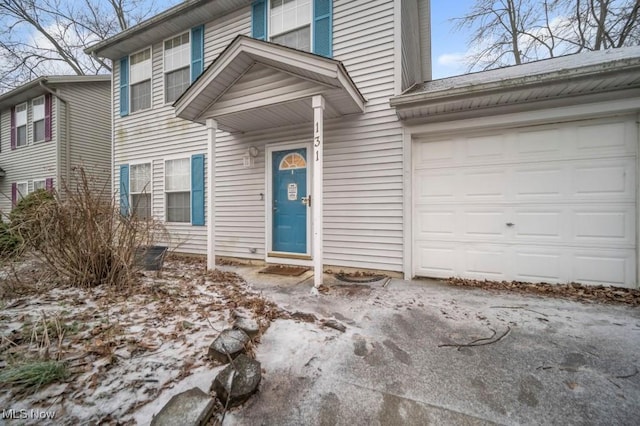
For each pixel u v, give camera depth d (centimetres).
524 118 360
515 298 322
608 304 295
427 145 420
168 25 620
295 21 509
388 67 438
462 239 400
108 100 1042
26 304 277
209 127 451
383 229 438
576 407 152
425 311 285
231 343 191
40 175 973
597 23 847
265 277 429
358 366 189
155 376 166
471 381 175
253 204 550
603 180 337
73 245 335
